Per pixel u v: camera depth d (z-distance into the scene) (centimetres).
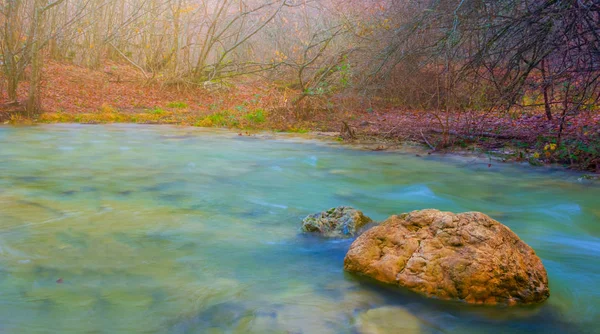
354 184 728
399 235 361
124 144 1084
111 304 317
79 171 771
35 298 323
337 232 453
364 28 1576
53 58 2706
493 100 1037
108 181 700
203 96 2369
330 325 292
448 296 325
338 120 1530
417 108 1659
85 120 1520
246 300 324
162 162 875
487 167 863
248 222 506
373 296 329
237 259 397
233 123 1474
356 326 291
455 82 1028
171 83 2406
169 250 416
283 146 1104
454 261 329
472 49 965
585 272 385
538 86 895
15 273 361
